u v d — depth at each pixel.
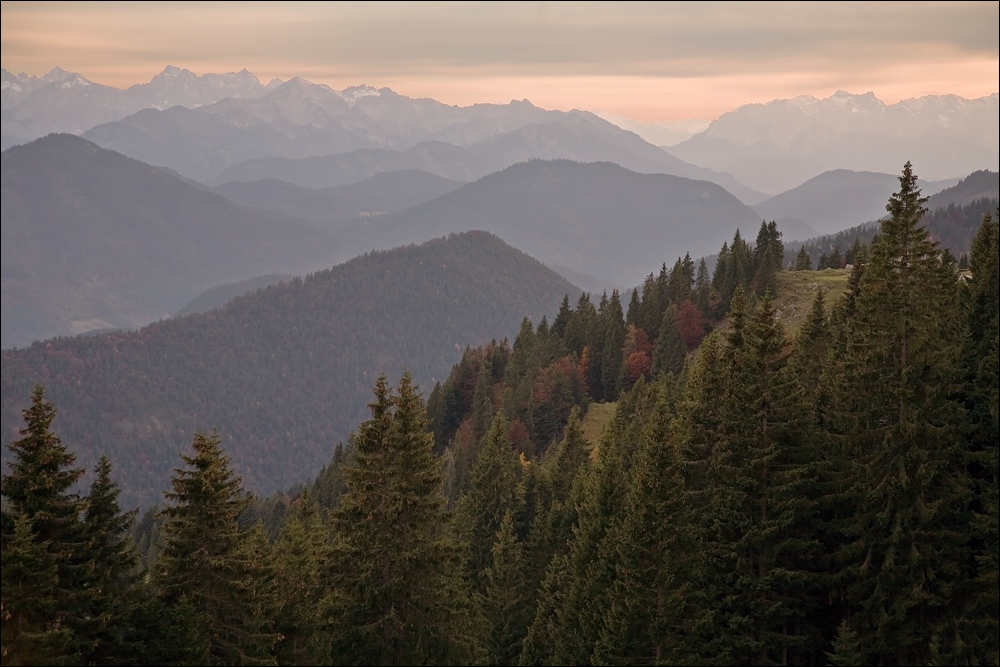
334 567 31.77
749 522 31.92
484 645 45.44
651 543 34.97
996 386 30.50
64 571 27.34
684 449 35.28
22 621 25.94
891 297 32.44
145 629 28.55
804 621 33.16
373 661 31.36
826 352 46.47
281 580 39.34
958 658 29.11
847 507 33.66
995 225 35.75
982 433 30.89
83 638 27.34
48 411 27.67
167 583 30.12
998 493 29.52
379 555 31.67
